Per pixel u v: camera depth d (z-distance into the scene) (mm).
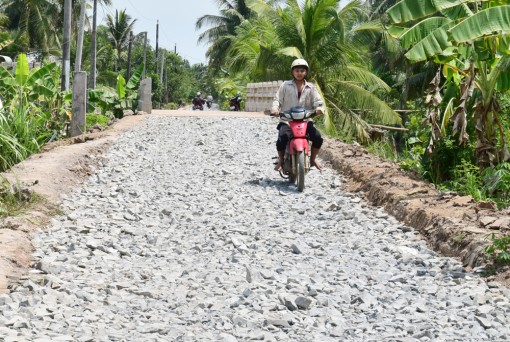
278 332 4344
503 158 11008
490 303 4895
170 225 7781
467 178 10203
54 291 4910
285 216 8266
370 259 6289
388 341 4148
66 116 18750
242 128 17922
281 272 5777
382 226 7559
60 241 6535
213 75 64812
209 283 5441
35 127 14180
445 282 5508
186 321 4523
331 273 5797
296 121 9891
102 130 17094
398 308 4867
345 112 26734
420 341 4160
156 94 70938
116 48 62938
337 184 10297
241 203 9047
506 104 13055
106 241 6691
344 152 12906
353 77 27406
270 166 12234
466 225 6594
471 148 12062
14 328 4102
